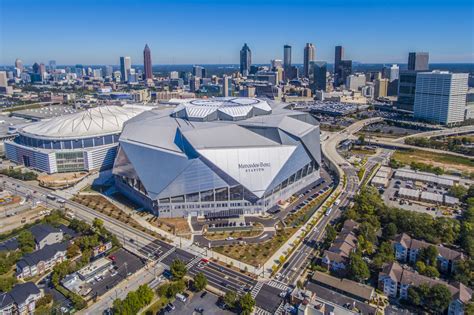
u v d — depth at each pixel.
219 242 185.75
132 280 156.12
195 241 187.25
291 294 139.00
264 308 137.75
